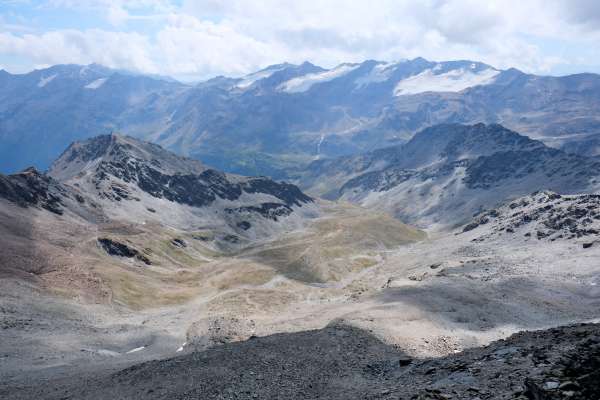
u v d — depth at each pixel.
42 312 137.62
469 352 50.25
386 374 51.84
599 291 145.62
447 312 100.31
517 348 43.81
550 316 112.88
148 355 106.19
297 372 53.97
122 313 167.38
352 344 64.75
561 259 194.12
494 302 114.44
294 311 165.88
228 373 54.88
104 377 65.75
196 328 121.31
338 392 47.56
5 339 107.19
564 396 25.91
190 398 49.28
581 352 32.47
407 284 135.38
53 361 95.31
